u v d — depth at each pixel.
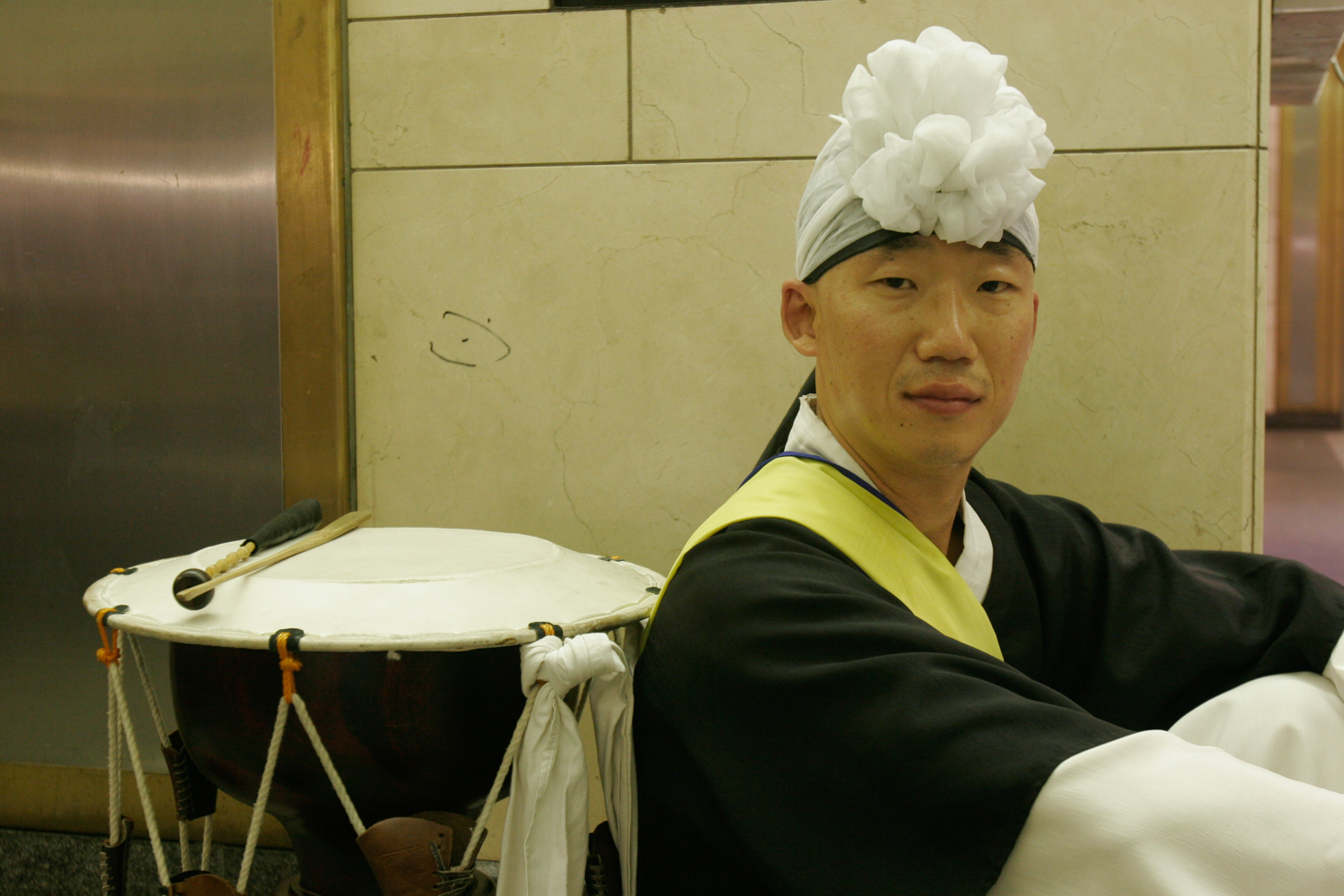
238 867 1.83
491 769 1.08
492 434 1.74
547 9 1.68
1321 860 0.58
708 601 0.83
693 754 0.83
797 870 0.74
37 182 1.85
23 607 1.92
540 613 1.01
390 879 0.99
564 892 0.90
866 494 0.95
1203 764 0.63
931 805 0.66
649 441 1.71
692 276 1.68
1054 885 0.62
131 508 1.87
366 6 1.71
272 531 1.16
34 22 1.82
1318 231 8.35
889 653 0.72
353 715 1.00
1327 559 4.25
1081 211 1.59
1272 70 2.18
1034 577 1.13
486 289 1.72
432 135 1.71
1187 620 1.09
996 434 1.63
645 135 1.67
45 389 1.88
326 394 1.75
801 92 1.63
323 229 1.73
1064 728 0.65
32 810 1.94
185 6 1.77
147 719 1.88
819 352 0.97
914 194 0.83
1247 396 1.58
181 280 1.81
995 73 0.85
